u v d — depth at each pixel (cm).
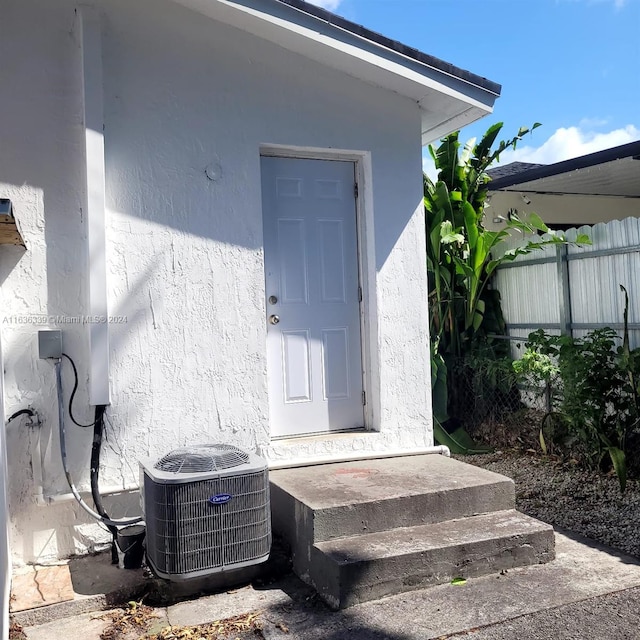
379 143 509
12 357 406
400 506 403
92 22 417
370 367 514
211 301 454
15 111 410
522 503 547
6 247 407
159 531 355
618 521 488
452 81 484
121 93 432
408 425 513
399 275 514
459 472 459
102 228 414
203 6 443
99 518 402
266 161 493
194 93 452
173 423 442
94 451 410
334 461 482
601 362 596
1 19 409
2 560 315
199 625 337
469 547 382
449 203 757
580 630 319
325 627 330
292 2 430
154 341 438
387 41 458
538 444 698
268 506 380
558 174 827
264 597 369
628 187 964
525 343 732
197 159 452
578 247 689
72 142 421
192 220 450
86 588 371
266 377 468
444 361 794
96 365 411
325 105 491
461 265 767
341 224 516
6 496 369
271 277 492
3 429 356
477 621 330
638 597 354
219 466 368
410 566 366
